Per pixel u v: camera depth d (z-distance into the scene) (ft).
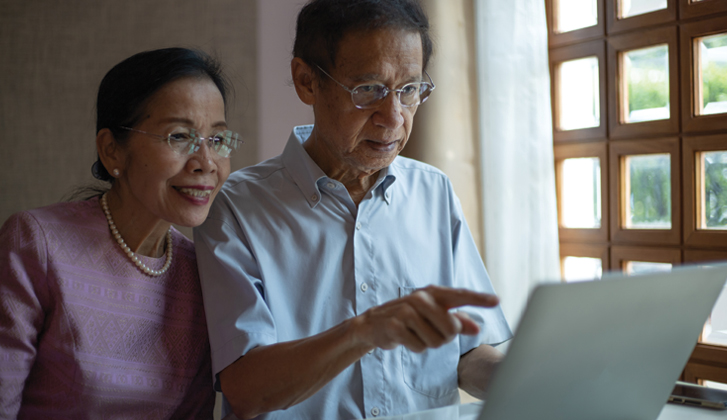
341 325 3.00
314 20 3.78
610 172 6.54
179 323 3.69
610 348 2.20
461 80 6.77
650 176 6.30
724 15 5.49
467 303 2.34
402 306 2.49
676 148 5.95
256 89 7.12
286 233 4.01
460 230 4.63
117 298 3.42
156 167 3.30
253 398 3.30
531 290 1.81
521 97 6.54
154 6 6.71
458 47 6.74
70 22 6.50
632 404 2.61
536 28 6.50
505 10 6.59
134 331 3.45
